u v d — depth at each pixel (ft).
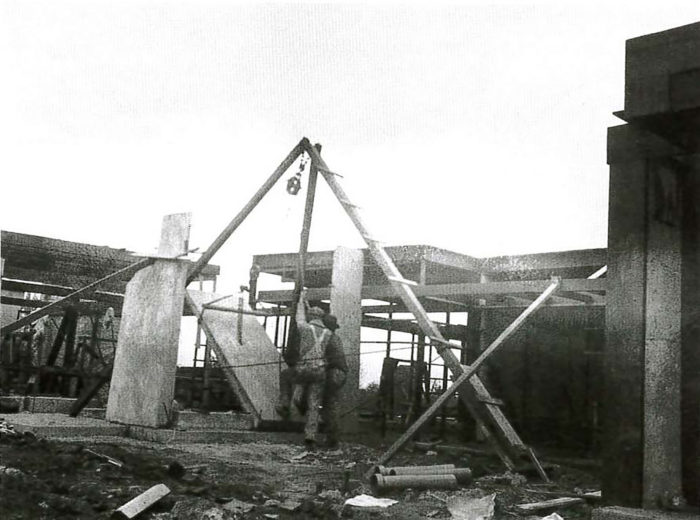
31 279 59.21
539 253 46.70
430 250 46.93
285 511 21.03
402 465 32.94
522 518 22.35
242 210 44.14
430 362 52.06
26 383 53.93
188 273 44.93
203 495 21.90
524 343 50.29
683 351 22.59
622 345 21.12
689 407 22.27
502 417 34.14
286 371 39.93
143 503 19.04
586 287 36.63
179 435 37.14
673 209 22.24
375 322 61.21
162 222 41.55
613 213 21.93
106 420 40.37
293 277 57.21
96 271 59.93
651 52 20.76
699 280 22.61
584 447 46.09
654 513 19.33
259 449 36.45
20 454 24.93
